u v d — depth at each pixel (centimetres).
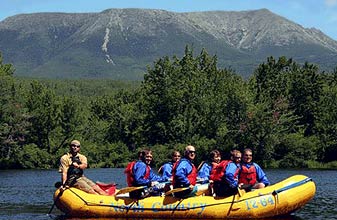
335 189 2948
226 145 6456
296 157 6456
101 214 1836
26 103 7425
